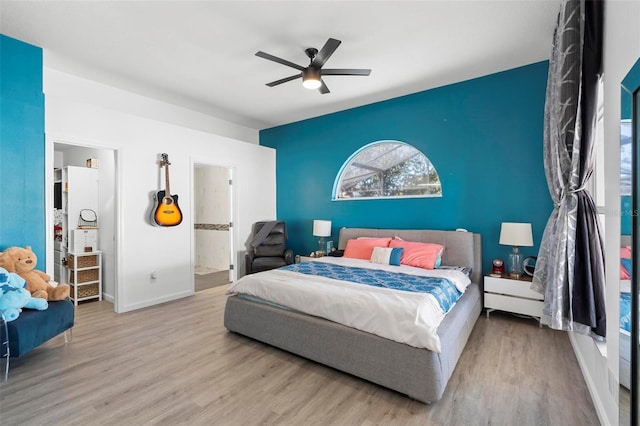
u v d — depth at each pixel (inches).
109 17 102.3
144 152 156.7
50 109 123.9
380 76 146.1
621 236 54.4
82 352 102.3
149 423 68.5
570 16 79.6
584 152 80.0
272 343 104.0
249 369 92.0
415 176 172.1
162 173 163.9
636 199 48.7
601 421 67.5
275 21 104.8
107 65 135.8
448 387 81.6
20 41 114.9
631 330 49.9
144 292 154.9
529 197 136.2
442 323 88.3
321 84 120.3
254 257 200.8
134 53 125.9
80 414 71.3
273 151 231.9
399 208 172.9
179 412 72.1
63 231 166.9
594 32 76.3
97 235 170.9
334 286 102.5
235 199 204.7
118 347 106.3
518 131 138.3
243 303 113.3
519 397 77.1
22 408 73.3
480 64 134.8
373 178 188.1
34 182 116.8
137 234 153.2
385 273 123.7
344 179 201.8
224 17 102.8
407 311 81.2
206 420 69.6
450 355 81.7
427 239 155.9
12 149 111.7
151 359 97.8
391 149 180.9
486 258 146.3
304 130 215.8
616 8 62.4
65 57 128.6
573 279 79.7
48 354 100.7
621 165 53.9
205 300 166.2
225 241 253.4
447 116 156.7
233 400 76.9
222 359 98.2
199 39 116.0
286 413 72.0
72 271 159.5
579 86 79.1
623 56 57.5
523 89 136.8
